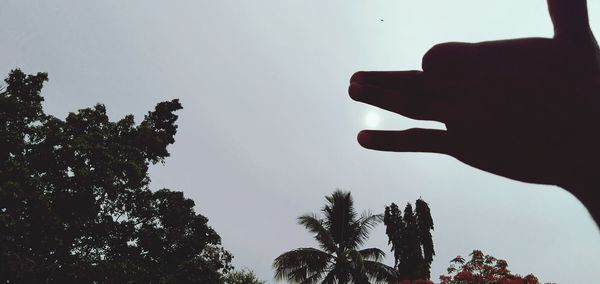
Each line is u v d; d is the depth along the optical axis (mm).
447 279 7977
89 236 14078
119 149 16188
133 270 13625
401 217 18875
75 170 14078
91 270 13000
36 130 14312
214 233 16203
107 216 14750
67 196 13688
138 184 15750
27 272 12031
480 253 8047
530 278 7410
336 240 20234
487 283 7523
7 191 11953
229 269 17312
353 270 18062
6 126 14031
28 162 13812
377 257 19156
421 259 17000
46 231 12656
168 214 15641
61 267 12844
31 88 14945
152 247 14820
